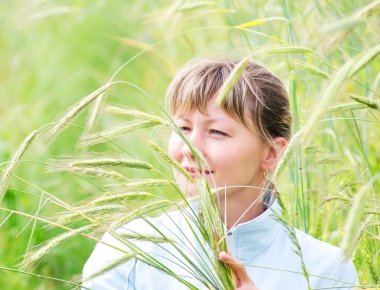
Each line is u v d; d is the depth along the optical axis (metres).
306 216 4.04
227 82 2.72
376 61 4.82
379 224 3.31
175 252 3.50
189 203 3.23
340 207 3.63
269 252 3.51
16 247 5.98
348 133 4.88
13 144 7.64
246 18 5.65
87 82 9.17
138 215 3.04
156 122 3.12
